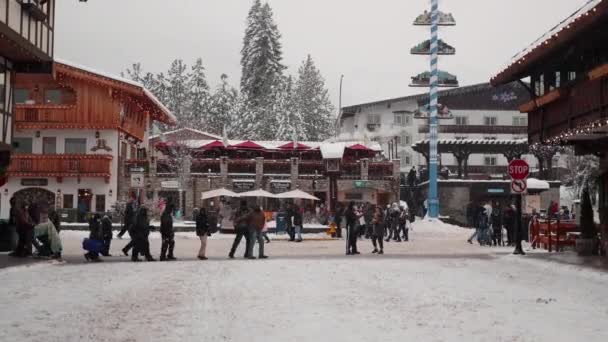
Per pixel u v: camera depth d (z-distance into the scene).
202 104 100.81
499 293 14.14
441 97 85.12
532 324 10.37
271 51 89.94
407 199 66.38
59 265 21.27
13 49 24.00
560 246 26.80
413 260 23.14
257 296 13.69
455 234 46.34
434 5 52.34
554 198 61.59
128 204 29.25
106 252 25.19
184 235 40.34
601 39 20.98
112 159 54.16
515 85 84.88
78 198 53.81
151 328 10.05
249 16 91.69
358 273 18.50
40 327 10.10
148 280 16.78
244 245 33.38
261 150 62.31
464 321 10.65
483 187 59.94
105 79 52.81
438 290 14.65
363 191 60.72
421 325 10.29
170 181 56.97
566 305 12.40
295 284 15.83
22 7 23.78
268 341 9.07
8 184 53.16
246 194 49.88
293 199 59.78
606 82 19.86
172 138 64.75
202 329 9.95
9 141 25.88
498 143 61.09
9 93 25.86
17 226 23.23
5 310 11.75
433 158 51.19
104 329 9.96
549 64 24.75
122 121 54.59
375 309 11.91
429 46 53.50
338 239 40.94
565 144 26.16
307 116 98.19
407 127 87.69
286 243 36.84
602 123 20.14
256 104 88.75
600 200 25.50
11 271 18.70
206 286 15.47
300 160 62.03
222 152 62.12
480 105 84.94
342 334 9.57
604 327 10.12
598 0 18.12
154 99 58.59
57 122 53.47
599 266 19.17
